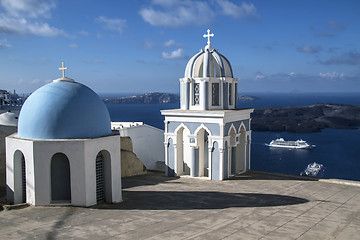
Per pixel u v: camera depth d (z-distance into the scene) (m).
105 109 15.49
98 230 11.30
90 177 14.01
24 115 14.51
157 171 25.05
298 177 21.67
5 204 14.90
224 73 21.94
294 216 13.40
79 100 14.35
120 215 13.10
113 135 15.01
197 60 22.22
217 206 14.77
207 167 23.22
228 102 22.36
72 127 14.01
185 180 21.20
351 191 18.20
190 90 22.00
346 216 13.55
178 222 12.28
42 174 13.70
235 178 21.53
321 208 14.73
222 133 20.48
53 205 13.82
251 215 13.39
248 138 23.61
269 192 17.80
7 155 14.96
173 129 22.27
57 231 11.18
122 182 20.72
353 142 122.06
